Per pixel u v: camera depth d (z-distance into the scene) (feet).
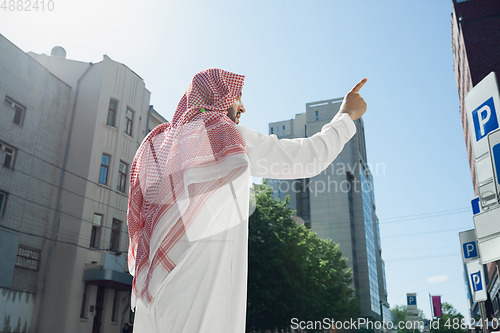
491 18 71.15
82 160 73.31
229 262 2.86
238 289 2.84
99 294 71.15
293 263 87.51
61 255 67.72
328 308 102.58
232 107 3.72
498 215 11.89
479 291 23.59
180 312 2.68
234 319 2.78
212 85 3.58
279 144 3.27
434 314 185.88
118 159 78.43
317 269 100.94
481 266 23.76
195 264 2.77
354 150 356.18
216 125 3.17
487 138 12.33
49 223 69.67
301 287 86.58
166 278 2.71
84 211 69.51
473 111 13.34
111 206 75.25
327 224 326.65
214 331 2.69
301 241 93.76
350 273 138.82
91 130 74.90
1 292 58.29
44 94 72.49
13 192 63.62
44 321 64.34
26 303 63.00
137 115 86.02
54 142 73.56
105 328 70.69
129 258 3.67
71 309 64.08
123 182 79.87
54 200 71.41
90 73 79.82
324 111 360.28
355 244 332.19
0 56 64.08
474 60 69.92
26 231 64.95
